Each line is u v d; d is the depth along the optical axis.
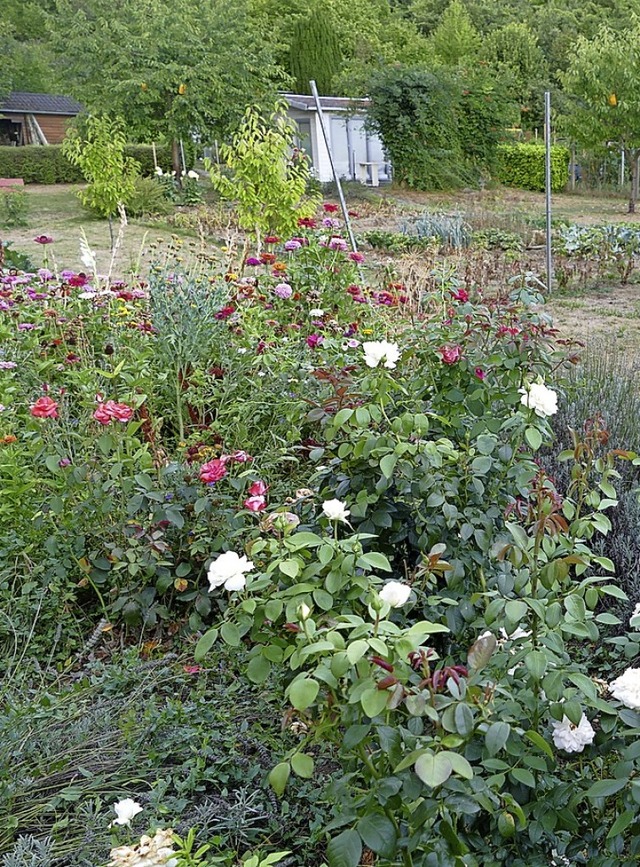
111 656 2.74
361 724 1.35
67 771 2.07
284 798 2.05
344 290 5.27
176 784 2.01
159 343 4.03
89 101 19.62
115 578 2.92
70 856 1.80
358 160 23.34
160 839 1.34
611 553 3.03
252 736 2.20
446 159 21.81
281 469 3.56
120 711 2.29
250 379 3.94
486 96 22.55
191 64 19.02
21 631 2.76
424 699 1.25
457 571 2.14
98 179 11.95
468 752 1.42
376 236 12.27
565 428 3.80
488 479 2.41
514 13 37.06
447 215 15.15
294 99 22.17
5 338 4.21
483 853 1.47
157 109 19.59
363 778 1.56
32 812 1.93
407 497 2.38
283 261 5.65
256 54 20.19
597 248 10.49
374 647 1.29
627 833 1.51
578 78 17.91
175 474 3.03
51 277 5.28
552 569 1.62
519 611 1.52
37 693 2.35
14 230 14.30
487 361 2.67
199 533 2.94
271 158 7.11
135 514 3.01
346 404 2.58
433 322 3.11
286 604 1.64
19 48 36.38
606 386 4.41
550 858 1.55
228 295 4.86
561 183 23.33
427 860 1.35
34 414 2.87
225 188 7.33
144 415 3.57
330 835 1.88
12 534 2.96
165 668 2.48
